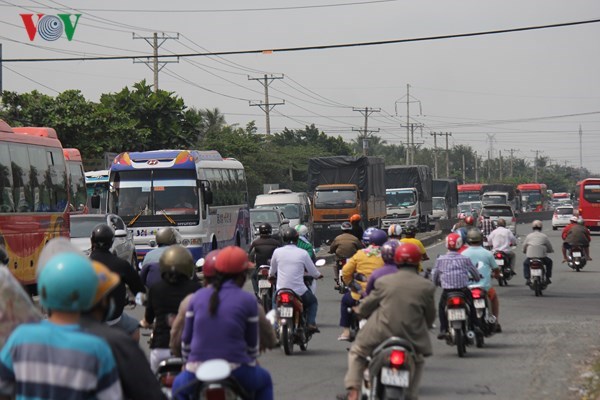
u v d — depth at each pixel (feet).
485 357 134.41
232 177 340.59
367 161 472.44
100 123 500.33
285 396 106.42
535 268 224.53
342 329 168.96
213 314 64.08
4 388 44.88
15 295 49.37
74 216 263.49
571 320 178.91
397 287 84.38
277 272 138.31
